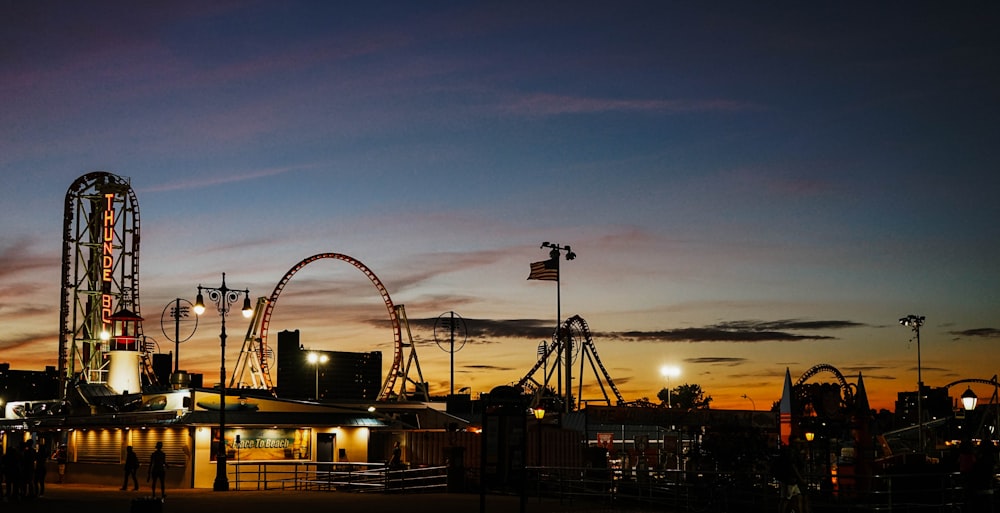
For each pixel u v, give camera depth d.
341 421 61.62
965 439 34.69
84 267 108.94
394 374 119.38
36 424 69.69
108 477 62.12
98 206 109.94
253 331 114.94
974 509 29.95
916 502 38.50
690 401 171.75
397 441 65.00
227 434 57.88
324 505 40.81
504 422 24.44
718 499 39.56
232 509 38.84
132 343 99.44
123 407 66.88
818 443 50.88
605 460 67.62
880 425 92.75
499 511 37.56
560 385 107.12
